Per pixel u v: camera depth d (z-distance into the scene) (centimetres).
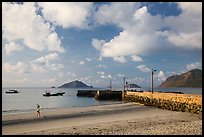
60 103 9506
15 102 10400
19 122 3278
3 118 3647
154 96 5391
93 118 3584
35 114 4138
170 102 4478
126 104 6184
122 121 2952
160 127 2423
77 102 9581
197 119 3044
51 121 3350
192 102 3772
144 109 4722
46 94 15788
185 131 2212
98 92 10644
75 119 3516
